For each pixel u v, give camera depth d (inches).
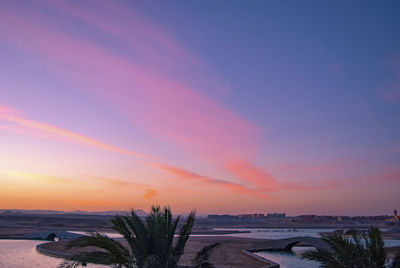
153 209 807.7
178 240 802.2
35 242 4852.4
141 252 749.3
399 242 5693.9
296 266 2447.1
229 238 6259.8
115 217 774.5
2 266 2342.5
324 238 760.3
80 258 702.5
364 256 720.3
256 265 2262.6
